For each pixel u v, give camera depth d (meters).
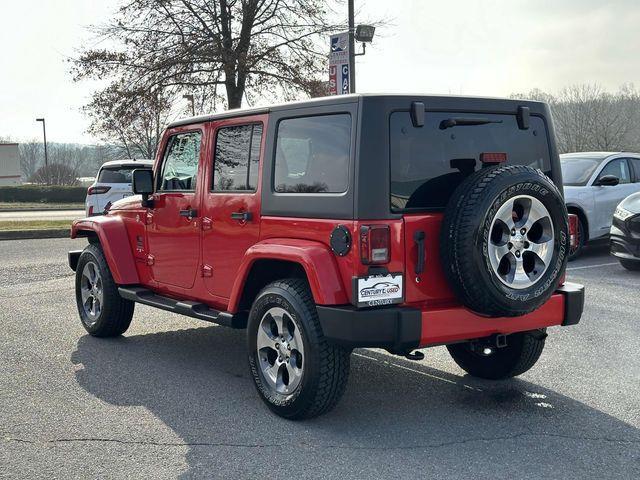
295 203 4.59
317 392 4.36
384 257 4.13
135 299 6.22
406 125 4.30
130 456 4.03
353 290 4.11
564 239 4.39
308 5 19.53
